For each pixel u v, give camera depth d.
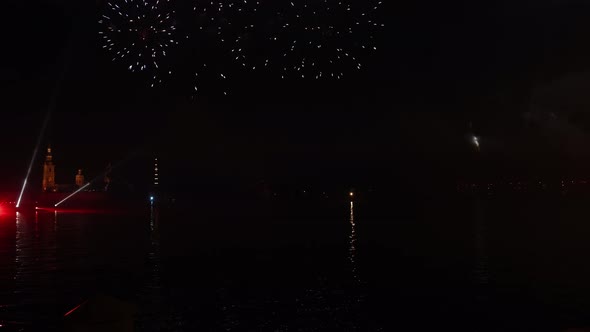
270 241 39.00
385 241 39.03
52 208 97.50
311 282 21.22
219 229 51.78
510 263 26.62
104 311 3.75
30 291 19.02
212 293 18.94
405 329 14.46
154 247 34.38
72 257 28.69
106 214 79.50
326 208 105.06
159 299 17.91
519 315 15.95
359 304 17.34
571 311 16.56
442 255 30.17
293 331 14.16
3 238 39.62
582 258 28.39
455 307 17.00
